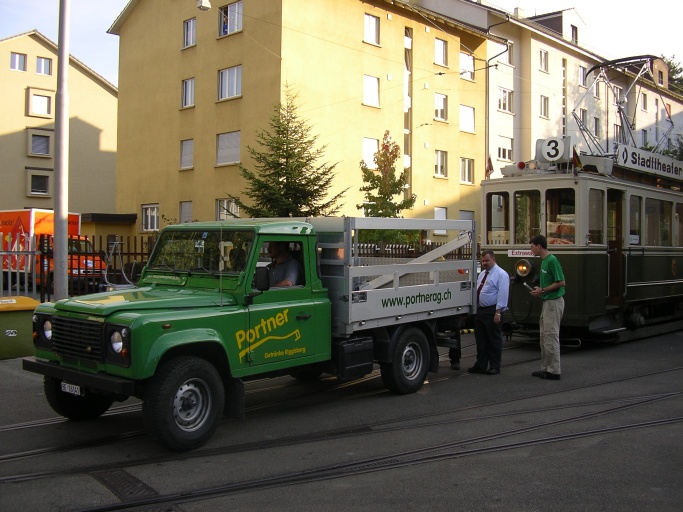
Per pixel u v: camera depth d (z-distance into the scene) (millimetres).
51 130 37812
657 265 13727
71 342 6129
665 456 5777
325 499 4832
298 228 7137
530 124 34438
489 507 4668
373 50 26031
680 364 10438
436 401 7945
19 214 21719
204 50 25578
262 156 19625
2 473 5402
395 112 27016
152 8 28156
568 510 4609
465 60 31453
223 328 6258
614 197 12500
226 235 6922
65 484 5141
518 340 13047
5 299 10461
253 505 4727
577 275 11180
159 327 5738
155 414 5715
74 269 14617
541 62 35469
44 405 7730
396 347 8102
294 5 23078
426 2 33938
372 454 5895
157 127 27938
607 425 6797
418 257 8539
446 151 30000
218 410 6168
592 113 39031
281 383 9094
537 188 11594
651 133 43594
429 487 5059
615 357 11141
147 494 4938
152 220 28594
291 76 23000
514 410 7465
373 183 21688
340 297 7395
